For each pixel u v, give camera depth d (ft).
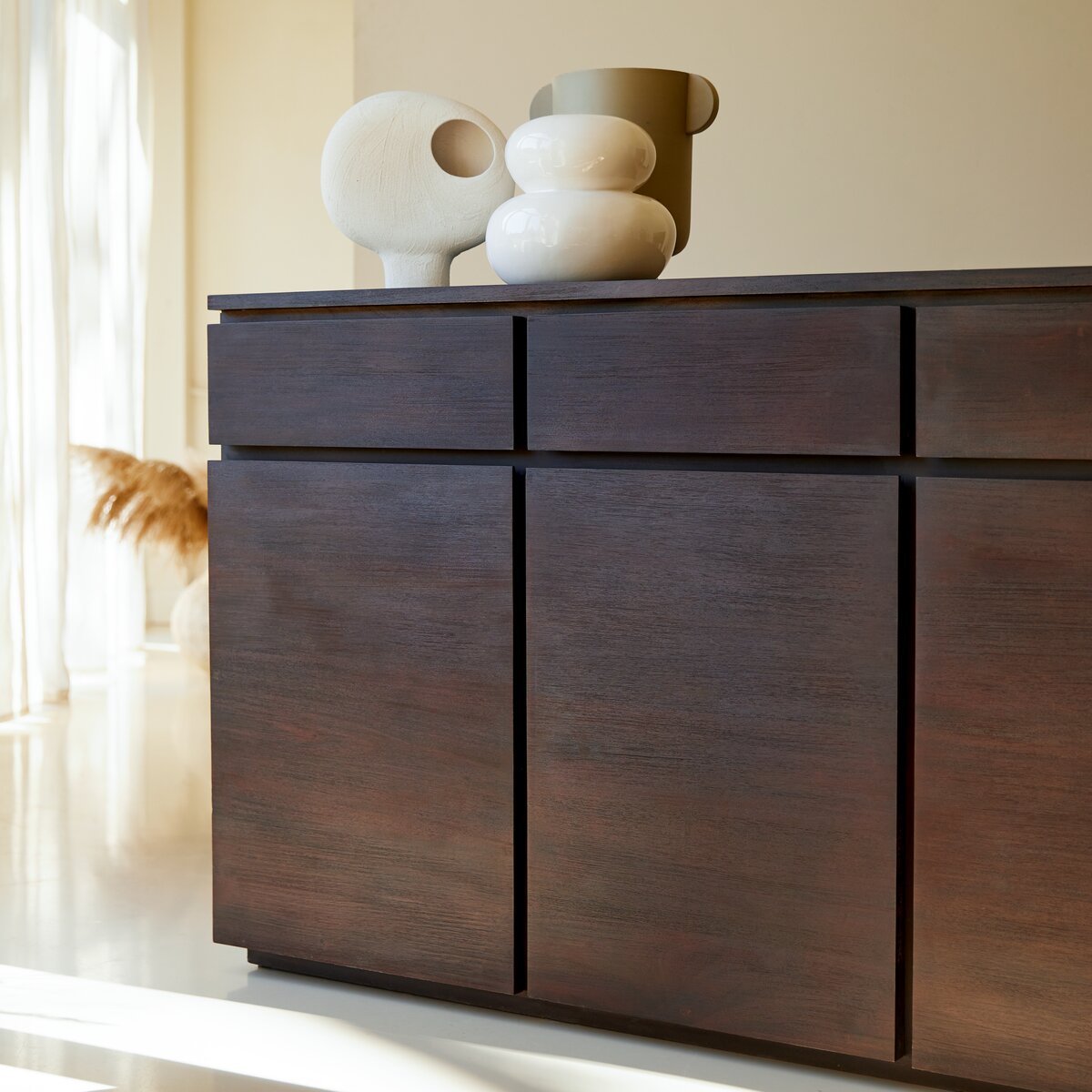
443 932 4.71
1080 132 7.42
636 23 8.02
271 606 4.94
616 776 4.40
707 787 4.27
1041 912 3.86
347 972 5.00
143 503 11.33
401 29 8.41
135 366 13.78
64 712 10.69
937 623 3.94
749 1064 4.31
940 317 3.87
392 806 4.77
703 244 8.06
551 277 4.67
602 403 4.33
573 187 4.67
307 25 15.46
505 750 4.56
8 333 10.26
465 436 4.55
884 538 3.98
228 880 5.11
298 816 4.95
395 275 5.50
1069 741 3.80
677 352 4.22
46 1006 4.81
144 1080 4.21
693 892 4.31
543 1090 4.13
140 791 8.05
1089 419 3.71
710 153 8.00
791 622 4.13
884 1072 4.18
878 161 7.74
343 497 4.78
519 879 4.60
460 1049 4.43
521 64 8.22
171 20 15.60
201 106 15.80
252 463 4.94
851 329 3.98
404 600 4.70
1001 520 3.85
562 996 4.53
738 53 7.89
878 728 4.03
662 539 4.28
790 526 4.11
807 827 4.14
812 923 4.16
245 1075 4.25
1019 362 3.79
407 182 5.38
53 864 6.56
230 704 5.05
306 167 15.55
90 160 12.44
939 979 4.01
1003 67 7.50
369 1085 4.17
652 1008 4.40
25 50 10.51
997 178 7.57
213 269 15.88
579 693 4.43
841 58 7.73
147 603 16.15
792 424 4.08
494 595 4.54
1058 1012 3.85
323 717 4.87
